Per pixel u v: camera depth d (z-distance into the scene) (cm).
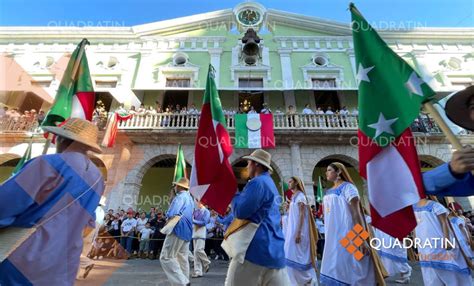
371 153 271
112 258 702
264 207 300
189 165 1431
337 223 436
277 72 1634
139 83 1568
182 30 1767
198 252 735
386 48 289
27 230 169
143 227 1118
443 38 1684
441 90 1527
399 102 268
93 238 484
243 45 1644
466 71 1582
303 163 1366
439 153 1348
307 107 1502
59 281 175
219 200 380
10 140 1262
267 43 1727
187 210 535
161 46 1691
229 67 1645
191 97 1571
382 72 284
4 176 1577
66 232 183
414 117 255
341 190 460
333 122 1399
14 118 1230
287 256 531
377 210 257
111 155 1325
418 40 1691
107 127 1293
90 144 215
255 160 333
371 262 406
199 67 1620
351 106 1573
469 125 199
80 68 440
